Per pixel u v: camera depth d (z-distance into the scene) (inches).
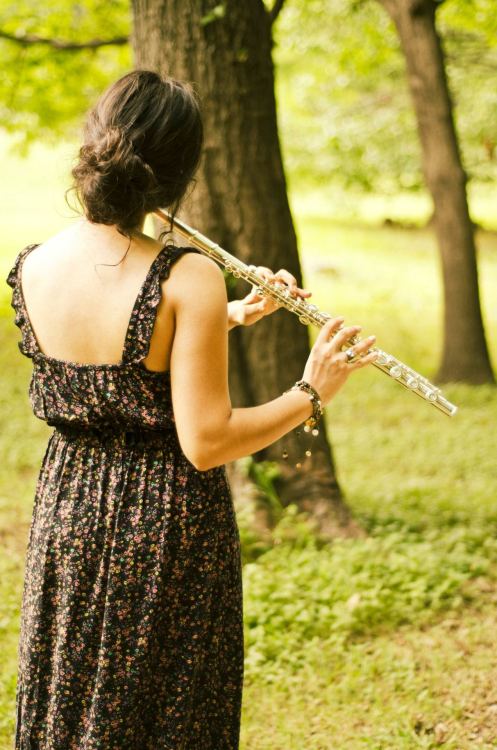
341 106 716.7
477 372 369.7
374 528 188.5
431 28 352.5
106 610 67.9
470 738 110.3
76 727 69.7
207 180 159.2
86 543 68.5
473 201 1027.3
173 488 68.9
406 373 85.6
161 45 153.9
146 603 68.3
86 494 69.2
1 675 123.0
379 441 281.1
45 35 331.6
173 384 66.1
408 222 871.7
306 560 159.3
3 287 482.0
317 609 143.9
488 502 210.8
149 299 65.8
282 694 121.0
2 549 173.6
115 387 67.2
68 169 69.7
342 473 247.1
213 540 70.9
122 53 345.7
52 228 614.5
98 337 67.0
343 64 484.1
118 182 64.6
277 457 175.8
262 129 160.9
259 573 150.9
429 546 170.1
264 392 169.8
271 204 162.6
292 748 108.6
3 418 281.4
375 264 666.8
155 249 67.8
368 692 120.3
